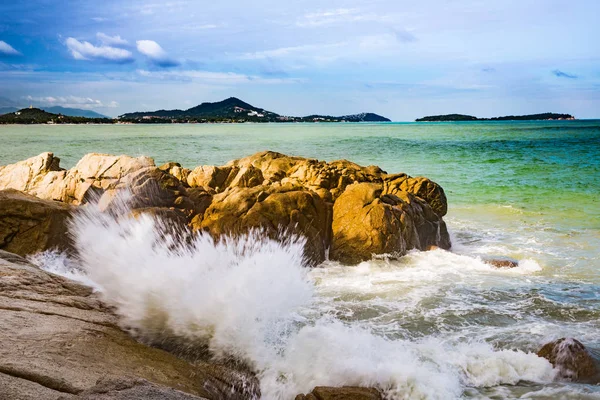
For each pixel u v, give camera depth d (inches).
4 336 187.9
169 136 3235.7
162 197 507.8
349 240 466.3
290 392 217.0
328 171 568.1
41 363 169.5
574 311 334.0
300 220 468.8
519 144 2437.3
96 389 149.9
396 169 1314.0
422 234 517.0
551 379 235.6
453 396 214.8
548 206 786.8
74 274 361.1
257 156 675.4
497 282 398.9
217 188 578.9
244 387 215.5
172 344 236.1
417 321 311.3
